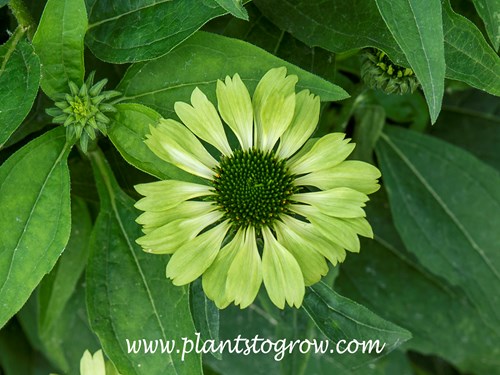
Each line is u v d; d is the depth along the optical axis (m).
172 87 0.24
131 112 0.23
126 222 0.26
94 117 0.23
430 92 0.20
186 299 0.24
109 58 0.24
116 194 0.26
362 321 0.23
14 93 0.22
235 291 0.23
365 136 0.33
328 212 0.23
